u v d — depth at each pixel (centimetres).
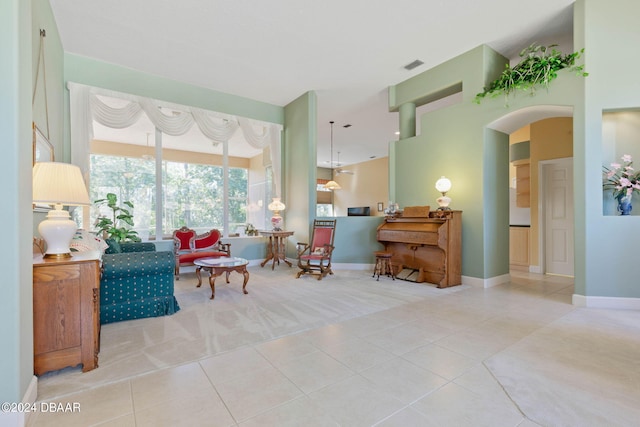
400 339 246
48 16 330
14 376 143
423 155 506
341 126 803
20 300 147
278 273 538
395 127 812
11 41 149
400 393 171
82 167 438
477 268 434
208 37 402
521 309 325
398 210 514
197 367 202
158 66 481
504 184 461
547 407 157
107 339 247
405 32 393
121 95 481
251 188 684
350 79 532
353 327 274
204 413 154
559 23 377
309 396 168
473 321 288
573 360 208
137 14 354
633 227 325
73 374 193
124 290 292
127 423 146
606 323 280
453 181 462
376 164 1197
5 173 145
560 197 534
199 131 613
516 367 199
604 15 332
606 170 355
